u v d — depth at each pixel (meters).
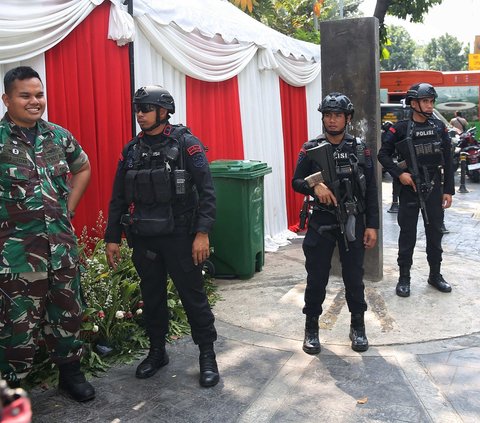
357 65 5.51
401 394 3.36
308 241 3.91
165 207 3.33
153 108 3.28
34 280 2.97
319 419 3.11
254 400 3.33
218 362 3.88
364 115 5.51
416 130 4.99
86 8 4.41
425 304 4.92
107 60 4.74
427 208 5.11
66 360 3.27
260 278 5.83
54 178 3.04
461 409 3.18
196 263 3.41
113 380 3.62
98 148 4.73
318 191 3.67
